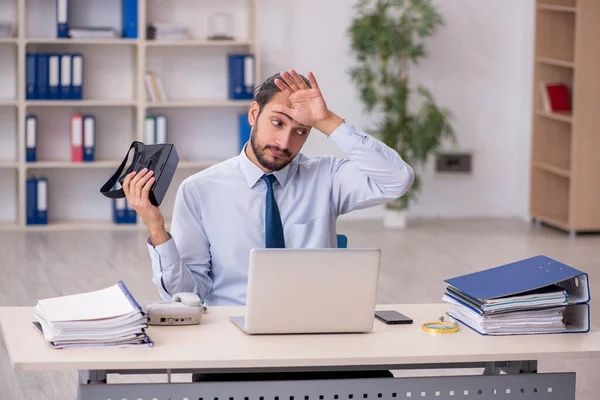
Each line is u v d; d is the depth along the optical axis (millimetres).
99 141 8664
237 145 8844
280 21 8719
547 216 8945
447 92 9062
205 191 3561
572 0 8742
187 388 2721
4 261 7148
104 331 2754
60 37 8148
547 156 8969
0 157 8539
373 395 2826
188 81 8703
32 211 8359
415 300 6176
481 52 9055
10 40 8055
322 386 2789
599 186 8391
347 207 3729
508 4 9031
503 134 9219
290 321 2922
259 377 3184
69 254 7441
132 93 8633
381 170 3424
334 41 8789
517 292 3025
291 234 3605
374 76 8414
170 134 8742
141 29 8188
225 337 2900
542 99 8883
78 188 8727
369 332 3012
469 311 3104
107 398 2691
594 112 8312
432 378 2850
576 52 8227
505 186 9297
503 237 8320
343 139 3375
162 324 3010
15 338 2816
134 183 3180
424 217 9227
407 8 8398
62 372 4832
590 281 6723
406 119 8516
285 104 3379
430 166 9148
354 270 2922
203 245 3551
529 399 2908
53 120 8555
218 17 8539
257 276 2852
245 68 8430
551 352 2855
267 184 3568
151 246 3246
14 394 4508
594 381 4797
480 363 3131
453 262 7301
